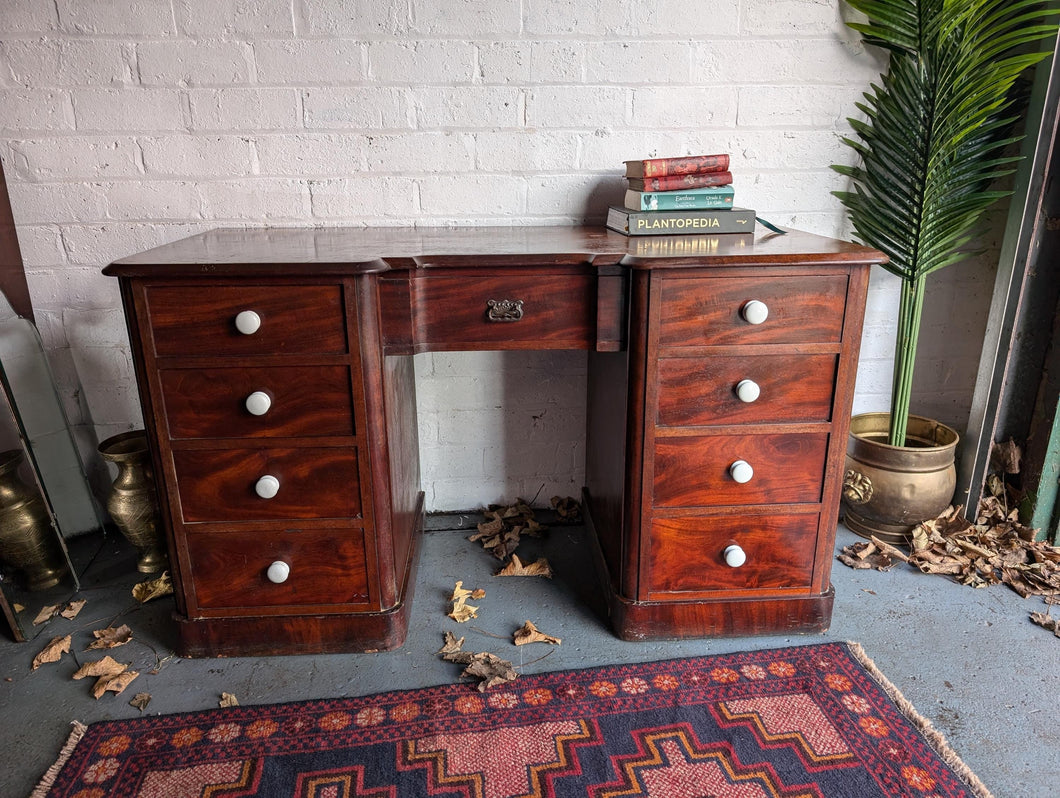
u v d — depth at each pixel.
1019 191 1.65
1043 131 1.58
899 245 1.71
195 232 1.73
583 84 1.68
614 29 1.65
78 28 1.57
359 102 1.66
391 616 1.42
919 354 1.96
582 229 1.68
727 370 1.30
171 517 1.34
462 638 1.48
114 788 1.13
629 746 1.20
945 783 1.12
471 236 1.55
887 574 1.70
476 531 1.91
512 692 1.32
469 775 1.14
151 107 1.63
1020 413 1.82
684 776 1.14
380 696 1.31
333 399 1.29
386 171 1.72
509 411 1.92
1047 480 1.77
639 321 1.27
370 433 1.31
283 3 1.58
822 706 1.27
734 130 1.74
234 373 1.26
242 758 1.18
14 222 1.67
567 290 1.30
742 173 1.77
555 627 1.51
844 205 1.81
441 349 1.33
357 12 1.60
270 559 1.38
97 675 1.38
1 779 1.15
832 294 1.27
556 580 1.69
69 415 1.83
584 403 1.93
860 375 1.97
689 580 1.44
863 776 1.13
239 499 1.34
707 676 1.35
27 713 1.29
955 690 1.32
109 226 1.71
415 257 1.26
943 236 1.66
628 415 1.33
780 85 1.71
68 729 1.25
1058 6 1.59
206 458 1.31
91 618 1.55
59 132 1.63
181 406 1.28
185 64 1.61
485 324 1.32
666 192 1.52
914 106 1.62
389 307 1.28
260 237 1.56
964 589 1.63
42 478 1.72
